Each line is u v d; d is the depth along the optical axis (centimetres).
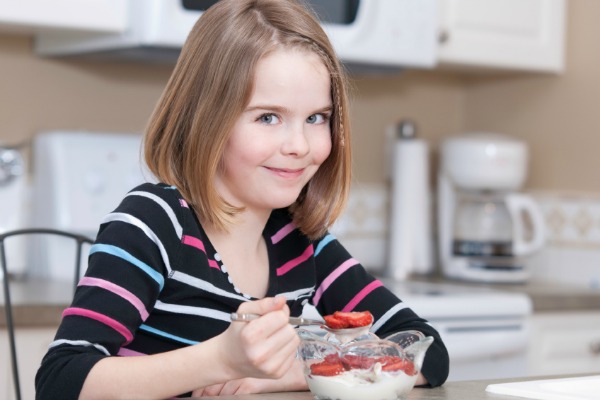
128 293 130
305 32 139
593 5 332
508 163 330
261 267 151
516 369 292
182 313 141
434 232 367
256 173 138
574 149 338
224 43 138
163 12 257
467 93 379
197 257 140
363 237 353
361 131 354
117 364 121
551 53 339
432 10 302
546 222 348
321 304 165
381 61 293
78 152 284
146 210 137
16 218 280
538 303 294
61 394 121
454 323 280
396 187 343
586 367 306
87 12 259
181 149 144
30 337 228
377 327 159
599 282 324
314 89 137
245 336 113
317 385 123
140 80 314
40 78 298
